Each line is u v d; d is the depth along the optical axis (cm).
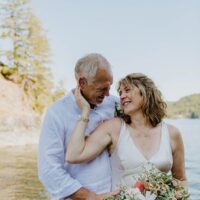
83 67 260
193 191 1141
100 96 264
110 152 274
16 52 3162
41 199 877
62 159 267
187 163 1731
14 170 1294
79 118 265
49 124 263
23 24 3250
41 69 3189
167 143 271
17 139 2188
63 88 3222
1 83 2652
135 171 263
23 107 2562
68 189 258
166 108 277
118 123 273
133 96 267
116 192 254
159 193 238
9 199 870
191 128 4347
